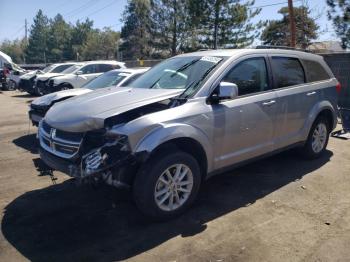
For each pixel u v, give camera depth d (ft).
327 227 12.85
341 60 39.65
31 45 321.93
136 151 12.02
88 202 15.03
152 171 12.53
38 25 323.78
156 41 119.65
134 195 12.69
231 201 15.03
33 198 15.56
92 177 12.05
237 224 13.14
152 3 114.83
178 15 109.40
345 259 11.02
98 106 13.52
